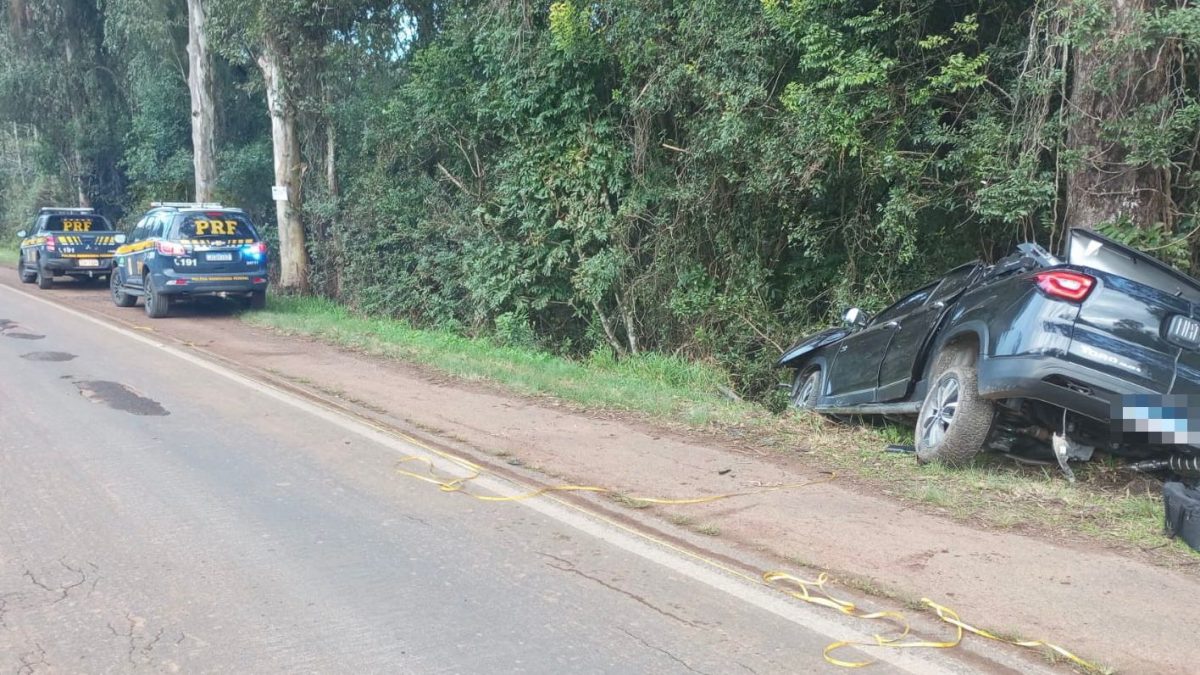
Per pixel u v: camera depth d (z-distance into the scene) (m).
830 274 11.71
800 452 7.39
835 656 4.01
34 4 29.56
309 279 19.92
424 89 15.40
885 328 8.09
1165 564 4.88
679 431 8.16
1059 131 8.21
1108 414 5.72
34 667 3.82
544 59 13.34
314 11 17.36
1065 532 5.39
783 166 10.30
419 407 9.17
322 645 4.07
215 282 16.27
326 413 8.89
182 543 5.31
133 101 29.25
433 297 16.44
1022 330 5.95
